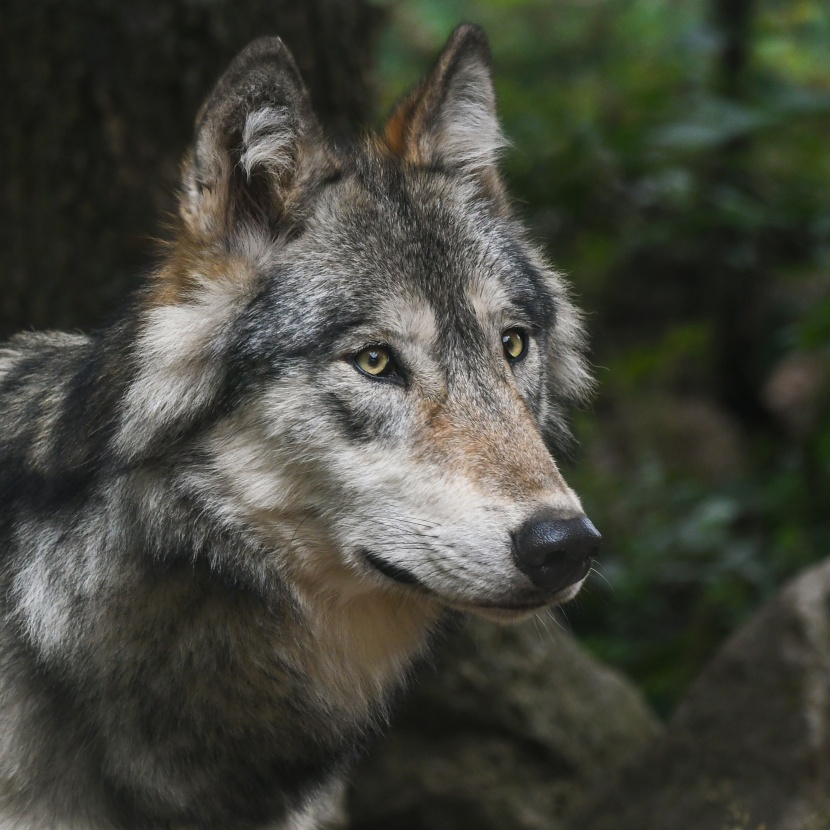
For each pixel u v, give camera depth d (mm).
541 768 10297
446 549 5793
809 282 18906
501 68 18875
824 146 17312
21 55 9539
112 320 6559
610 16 19234
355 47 10414
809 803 7867
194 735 6176
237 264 6176
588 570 5871
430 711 10227
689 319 20453
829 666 8164
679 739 8617
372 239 6312
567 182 15328
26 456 6426
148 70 9625
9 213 9797
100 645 6035
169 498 6039
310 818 7152
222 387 6059
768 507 14094
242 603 6152
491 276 6543
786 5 18203
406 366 6109
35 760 6078
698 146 15375
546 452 6070
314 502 6117
